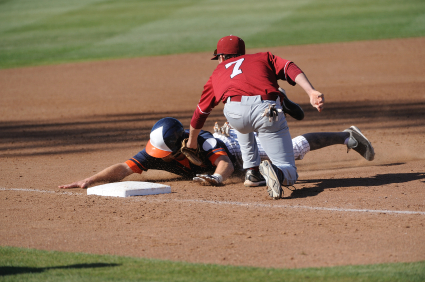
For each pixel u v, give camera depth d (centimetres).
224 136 2123
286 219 1545
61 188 2005
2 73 6744
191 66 6644
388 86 4869
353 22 9231
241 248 1306
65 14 11912
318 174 2159
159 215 1614
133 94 5116
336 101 4350
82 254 1266
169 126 1977
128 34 9331
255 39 8250
